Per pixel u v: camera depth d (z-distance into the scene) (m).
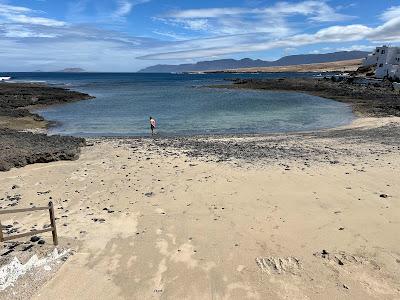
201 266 9.28
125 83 122.81
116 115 43.50
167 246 10.24
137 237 10.76
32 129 34.91
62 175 16.91
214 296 8.20
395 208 12.12
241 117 39.97
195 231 11.05
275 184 14.77
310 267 9.09
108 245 10.33
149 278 8.85
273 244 10.18
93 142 25.33
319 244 10.09
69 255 9.78
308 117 38.69
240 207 12.66
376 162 17.81
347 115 39.09
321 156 19.52
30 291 8.27
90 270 9.15
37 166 18.56
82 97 62.66
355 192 13.62
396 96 51.31
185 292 8.34
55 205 13.34
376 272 8.80
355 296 8.02
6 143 22.05
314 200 13.00
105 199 13.79
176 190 14.48
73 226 11.48
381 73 96.69
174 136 30.31
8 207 13.16
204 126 35.19
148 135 31.19
